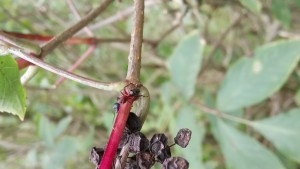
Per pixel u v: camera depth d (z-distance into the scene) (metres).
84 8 0.47
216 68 0.48
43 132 0.46
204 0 0.41
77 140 0.48
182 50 0.35
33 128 0.56
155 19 0.50
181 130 0.16
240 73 0.33
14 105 0.18
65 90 0.47
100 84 0.17
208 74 0.49
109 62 0.52
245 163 0.31
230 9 0.45
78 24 0.22
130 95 0.17
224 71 0.48
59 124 0.46
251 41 0.49
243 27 0.47
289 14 0.36
